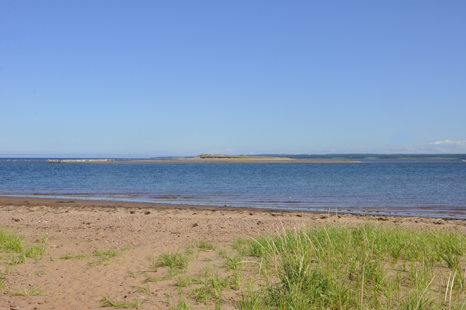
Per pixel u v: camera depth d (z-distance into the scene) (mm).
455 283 4930
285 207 19641
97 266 6863
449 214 17422
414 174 61156
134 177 50188
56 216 15047
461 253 6879
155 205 19969
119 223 13328
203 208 18750
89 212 16875
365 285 4867
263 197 24719
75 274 6281
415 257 6684
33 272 6367
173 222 13625
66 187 32719
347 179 45812
